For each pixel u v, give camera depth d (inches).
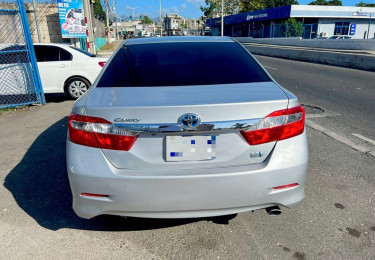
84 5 604.1
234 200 82.2
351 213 109.0
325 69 559.2
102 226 103.1
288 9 1389.0
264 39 1381.6
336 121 219.8
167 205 81.2
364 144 173.9
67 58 304.3
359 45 820.6
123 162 80.7
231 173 79.8
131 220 106.2
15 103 291.4
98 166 80.3
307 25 1325.0
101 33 1423.5
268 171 81.7
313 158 155.4
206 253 90.0
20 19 269.4
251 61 113.0
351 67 591.8
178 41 126.8
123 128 78.5
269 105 81.7
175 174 79.2
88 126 80.7
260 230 100.3
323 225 102.4
